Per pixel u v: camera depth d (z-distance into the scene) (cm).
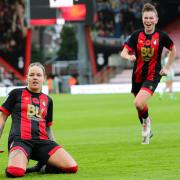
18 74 10106
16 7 10019
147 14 2242
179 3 9944
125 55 2275
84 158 2028
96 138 2700
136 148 2248
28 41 10044
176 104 5231
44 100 1708
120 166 1822
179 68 9906
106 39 9881
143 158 1981
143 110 2309
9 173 1576
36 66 1714
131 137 2680
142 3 9788
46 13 8056
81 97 7106
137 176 1622
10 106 1700
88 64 9800
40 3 8038
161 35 2270
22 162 1593
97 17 9812
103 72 9912
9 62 10094
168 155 2033
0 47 10112
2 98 6906
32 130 1662
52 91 9131
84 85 8812
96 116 4119
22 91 1708
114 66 9925
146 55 2280
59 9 8031
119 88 8669
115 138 2661
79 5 8025
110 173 1683
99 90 8731
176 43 10031
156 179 1564
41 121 1688
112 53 9912
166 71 2289
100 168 1784
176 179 1560
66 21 8038
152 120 3634
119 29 9869
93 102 5875
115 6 9838
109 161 1938
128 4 9806
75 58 13100
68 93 8888
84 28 9506
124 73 9919
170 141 2442
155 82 2289
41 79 1706
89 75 9650
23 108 1686
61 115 4319
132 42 2292
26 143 1644
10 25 10050
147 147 2266
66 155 1664
